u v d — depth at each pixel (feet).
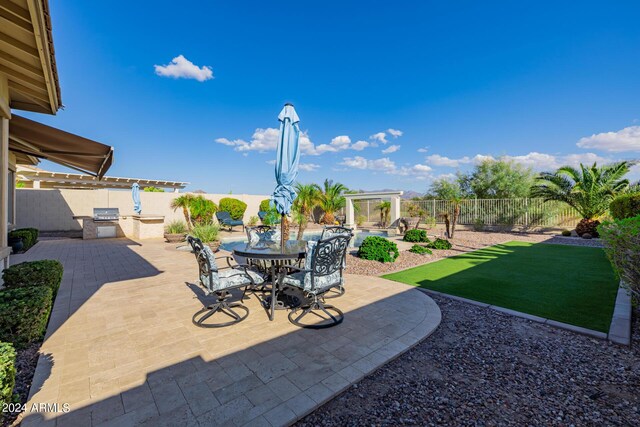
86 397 7.32
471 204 59.06
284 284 13.12
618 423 6.60
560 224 50.44
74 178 58.08
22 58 13.15
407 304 14.66
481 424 6.61
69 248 33.14
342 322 12.33
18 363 9.00
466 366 9.11
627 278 12.29
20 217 43.55
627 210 26.84
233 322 12.17
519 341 10.80
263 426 6.37
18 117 16.52
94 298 15.42
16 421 6.48
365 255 27.30
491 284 18.71
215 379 8.14
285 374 8.41
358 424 6.63
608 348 10.18
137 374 8.38
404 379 8.41
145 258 27.30
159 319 12.54
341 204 75.10
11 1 9.40
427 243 37.11
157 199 54.60
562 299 15.53
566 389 7.90
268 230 22.62
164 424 6.40
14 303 9.51
